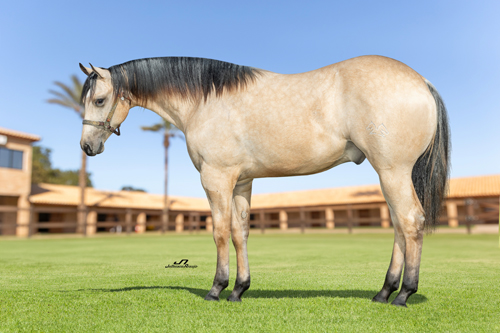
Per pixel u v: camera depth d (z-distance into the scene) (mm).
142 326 1996
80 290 3043
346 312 2240
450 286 3162
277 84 2596
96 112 2910
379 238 13508
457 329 1894
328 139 2432
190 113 2838
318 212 33344
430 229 2436
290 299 2645
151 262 5562
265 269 4570
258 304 2488
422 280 3498
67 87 21266
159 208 29859
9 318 2145
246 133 2564
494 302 2508
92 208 26297
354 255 6484
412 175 2461
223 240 2607
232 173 2625
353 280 3635
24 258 6359
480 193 22203
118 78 2910
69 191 27516
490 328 1906
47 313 2256
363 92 2314
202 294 2854
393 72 2355
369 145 2297
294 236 16484
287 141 2471
